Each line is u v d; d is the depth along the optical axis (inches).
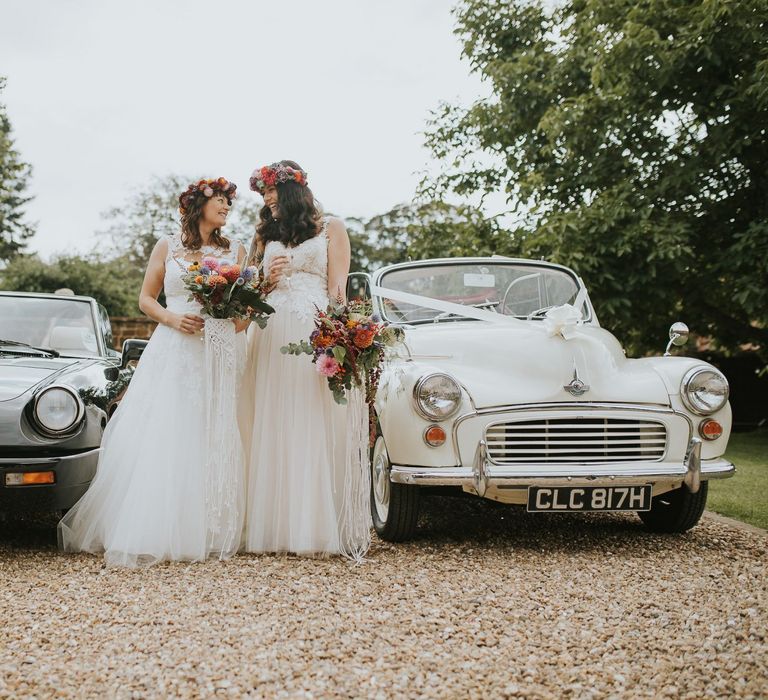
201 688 90.3
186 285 155.6
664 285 399.2
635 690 92.3
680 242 371.2
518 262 211.3
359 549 159.2
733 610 122.2
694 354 559.2
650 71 362.0
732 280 402.3
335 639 107.3
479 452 152.6
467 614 119.6
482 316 195.0
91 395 159.3
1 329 193.6
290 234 163.5
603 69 370.9
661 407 161.6
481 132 474.3
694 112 376.8
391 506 164.4
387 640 107.7
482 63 498.0
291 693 89.4
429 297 201.6
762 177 387.9
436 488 168.7
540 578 141.2
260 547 156.5
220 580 135.6
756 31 342.6
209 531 151.5
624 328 456.4
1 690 89.4
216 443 153.9
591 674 96.9
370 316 155.3
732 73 367.6
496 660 101.2
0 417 145.9
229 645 104.4
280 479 157.9
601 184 409.1
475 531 182.9
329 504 155.6
